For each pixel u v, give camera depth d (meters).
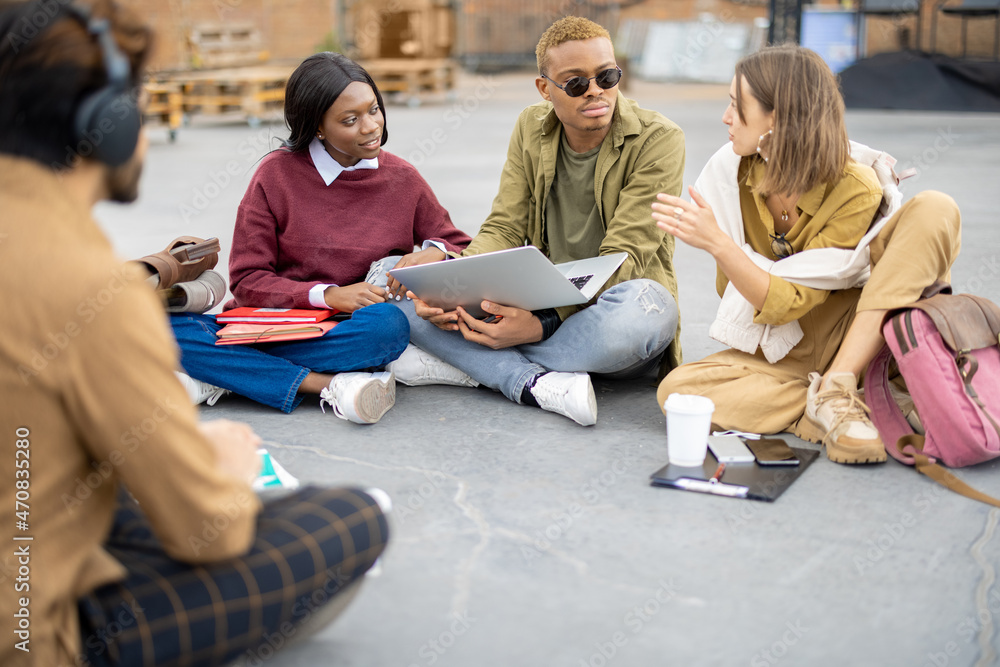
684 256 4.86
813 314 2.47
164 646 1.21
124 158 1.16
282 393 2.65
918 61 11.05
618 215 2.73
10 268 1.06
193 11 13.58
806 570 1.77
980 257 4.22
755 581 1.73
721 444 2.27
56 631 1.15
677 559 1.82
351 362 2.62
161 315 1.15
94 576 1.18
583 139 2.78
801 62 2.24
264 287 2.75
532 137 2.89
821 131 2.24
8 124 1.08
